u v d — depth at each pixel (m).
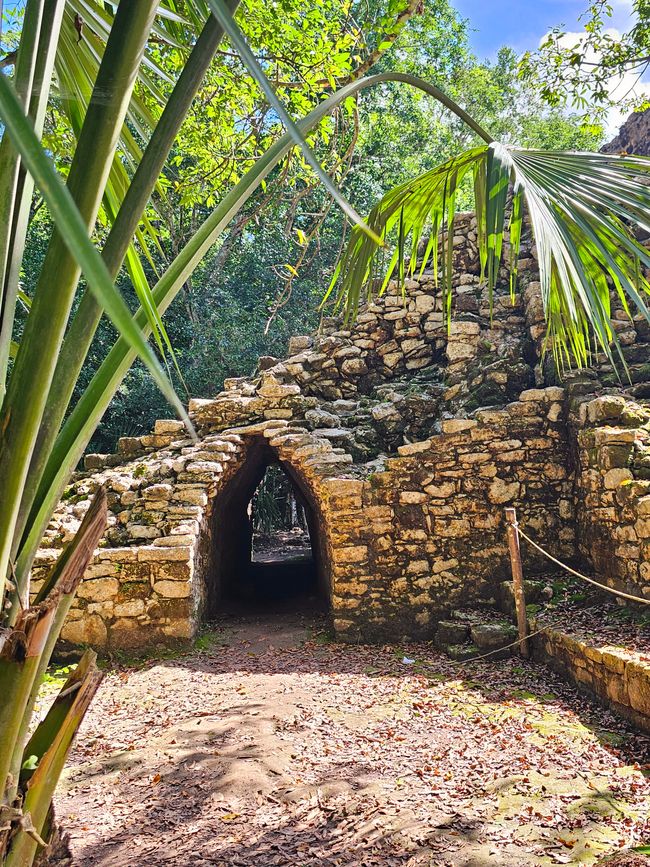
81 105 2.28
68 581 1.47
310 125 1.65
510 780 4.45
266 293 17.81
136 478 9.21
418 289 10.95
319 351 10.96
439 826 3.92
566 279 1.98
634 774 4.39
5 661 1.36
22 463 1.28
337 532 8.64
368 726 5.58
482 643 7.46
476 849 3.64
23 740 1.45
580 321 2.56
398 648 8.16
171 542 8.33
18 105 0.72
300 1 6.42
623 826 3.76
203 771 4.75
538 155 2.24
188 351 16.70
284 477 19.77
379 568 8.58
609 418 7.85
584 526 8.22
